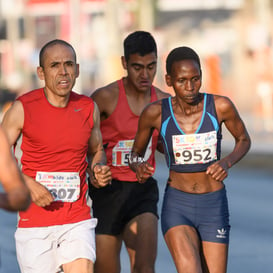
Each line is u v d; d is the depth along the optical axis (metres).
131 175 16.17
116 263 16.34
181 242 13.96
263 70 67.88
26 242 13.61
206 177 14.33
